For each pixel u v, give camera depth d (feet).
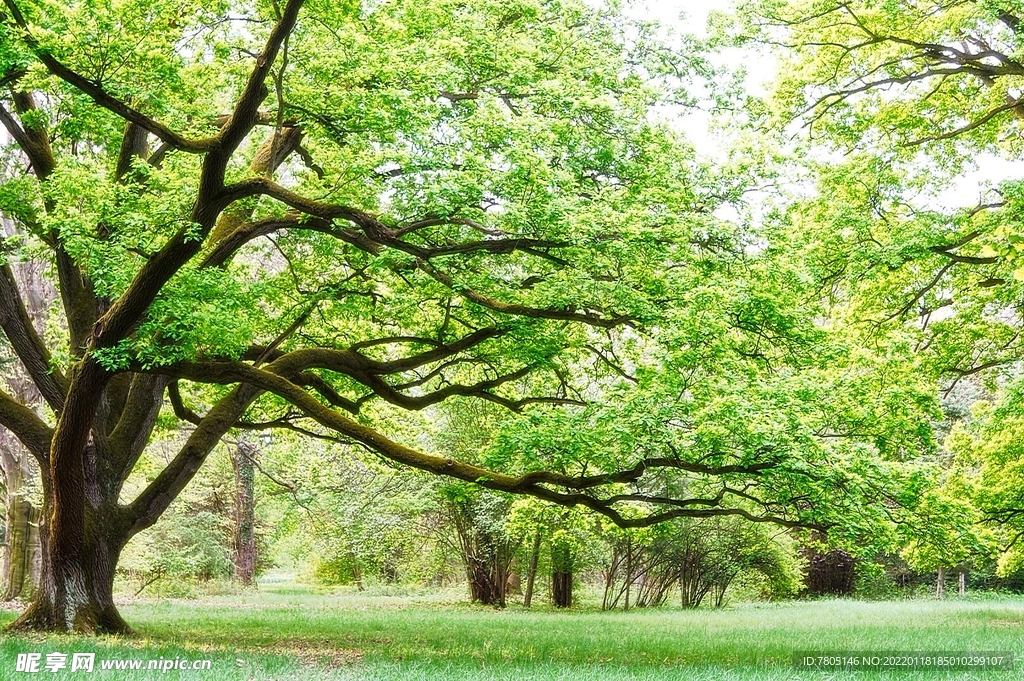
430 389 75.36
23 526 83.92
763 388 40.50
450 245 41.86
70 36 33.50
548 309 43.16
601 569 110.01
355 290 51.39
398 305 51.72
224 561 116.78
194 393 64.64
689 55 51.37
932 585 153.69
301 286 54.49
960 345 64.08
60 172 41.22
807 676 35.19
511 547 98.53
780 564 111.24
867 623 71.41
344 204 40.09
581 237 38.60
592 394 54.34
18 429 48.42
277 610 77.15
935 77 64.69
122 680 30.63
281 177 58.90
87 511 47.14
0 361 80.84
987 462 63.62
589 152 40.24
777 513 44.73
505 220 37.45
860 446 39.58
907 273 59.67
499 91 47.14
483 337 47.93
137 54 36.50
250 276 53.93
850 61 63.93
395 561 113.29
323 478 104.68
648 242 40.32
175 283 40.83
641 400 40.96
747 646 48.65
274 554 172.55
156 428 65.98
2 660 33.19
